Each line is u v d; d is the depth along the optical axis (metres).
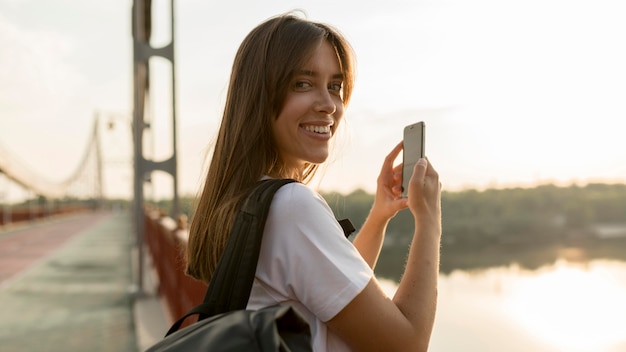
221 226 1.21
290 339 0.95
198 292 3.47
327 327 1.10
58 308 7.99
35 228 39.28
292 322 0.96
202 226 1.30
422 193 1.18
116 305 8.00
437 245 1.16
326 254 1.07
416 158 1.36
